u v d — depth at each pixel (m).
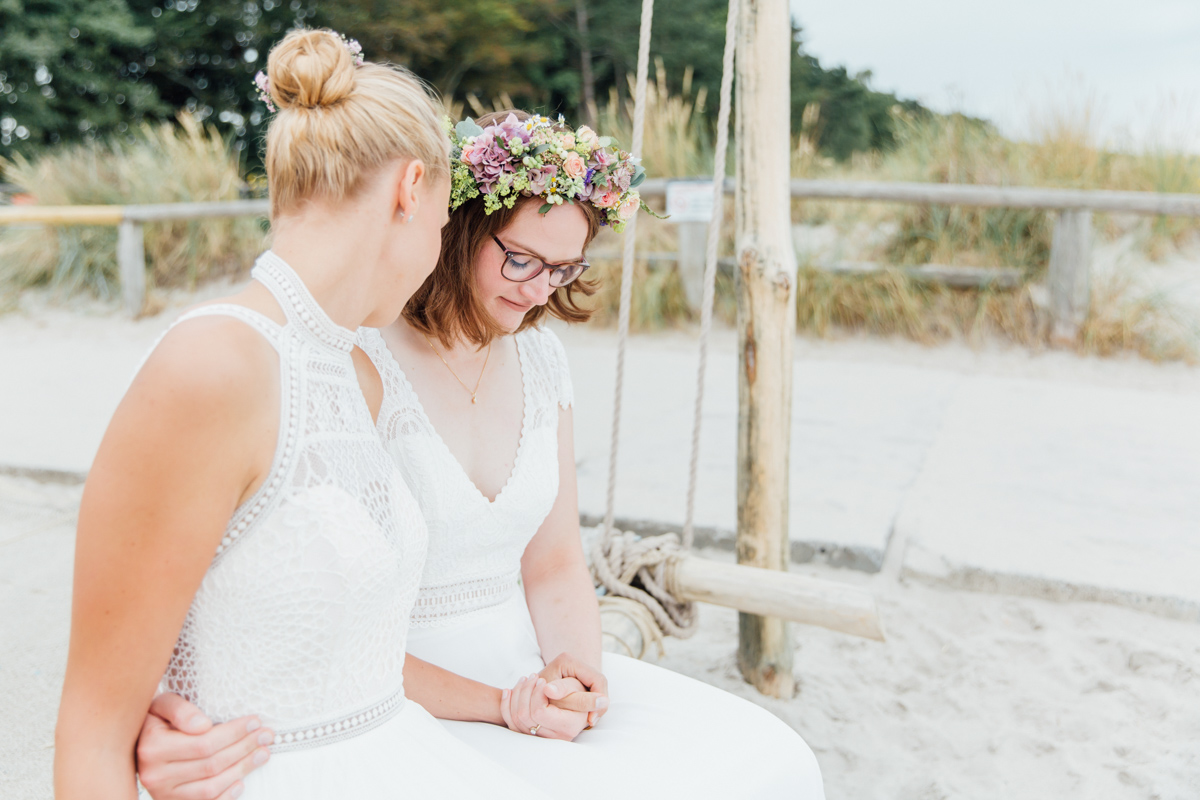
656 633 2.12
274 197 0.97
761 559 2.44
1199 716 2.28
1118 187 7.27
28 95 16.08
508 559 1.50
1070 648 2.60
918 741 2.31
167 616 0.86
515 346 1.57
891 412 4.96
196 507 0.84
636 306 7.29
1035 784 2.12
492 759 1.24
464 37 17.44
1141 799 2.03
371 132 0.94
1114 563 2.94
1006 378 5.99
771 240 2.29
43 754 2.04
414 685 1.32
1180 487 3.68
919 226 7.19
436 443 1.38
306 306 0.95
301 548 0.92
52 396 5.38
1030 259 6.89
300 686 0.97
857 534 3.18
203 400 0.83
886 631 2.79
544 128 1.37
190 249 8.49
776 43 2.21
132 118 17.42
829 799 2.10
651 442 4.42
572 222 1.39
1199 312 6.47
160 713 0.94
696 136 8.12
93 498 0.82
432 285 1.39
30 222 7.96
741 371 2.38
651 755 1.25
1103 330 6.43
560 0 20.83
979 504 3.51
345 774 1.00
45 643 2.55
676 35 21.45
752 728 1.33
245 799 0.96
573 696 1.32
